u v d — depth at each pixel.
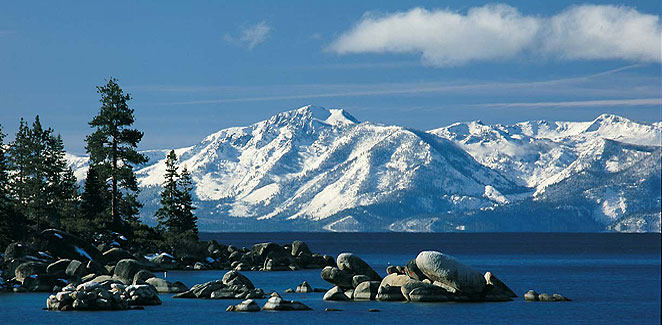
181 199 123.81
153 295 64.75
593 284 94.31
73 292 61.75
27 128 116.38
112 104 108.06
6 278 78.06
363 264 71.75
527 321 56.06
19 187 113.19
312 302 66.50
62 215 115.19
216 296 68.44
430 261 65.75
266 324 54.00
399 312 59.62
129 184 111.12
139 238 115.50
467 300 65.56
